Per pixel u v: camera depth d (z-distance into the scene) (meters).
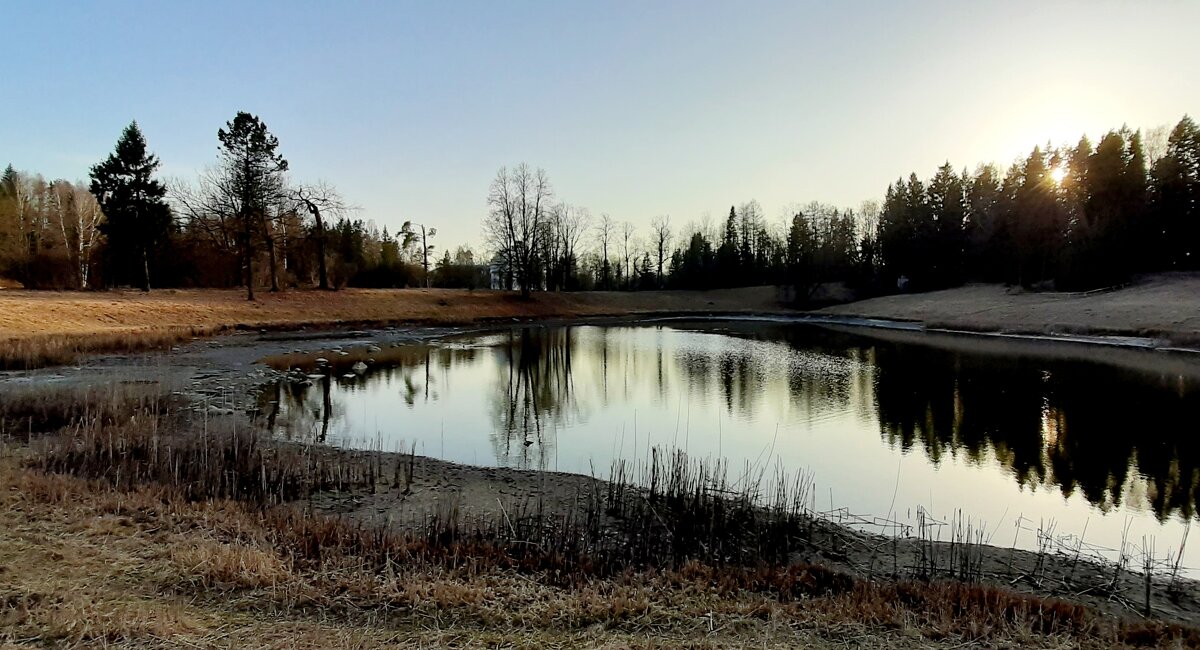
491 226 61.00
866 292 73.75
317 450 12.88
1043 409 19.73
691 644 5.27
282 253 50.50
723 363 31.33
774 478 12.77
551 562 7.21
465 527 8.45
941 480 12.83
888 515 10.80
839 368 29.19
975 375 26.55
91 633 4.92
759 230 87.75
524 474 12.04
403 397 21.55
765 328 54.53
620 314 65.00
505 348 37.25
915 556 8.57
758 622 5.77
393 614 5.66
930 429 17.27
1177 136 56.78
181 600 5.64
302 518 8.25
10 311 29.00
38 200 55.28
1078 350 34.28
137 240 43.00
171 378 21.38
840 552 8.62
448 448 14.86
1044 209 56.69
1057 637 5.68
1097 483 12.61
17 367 22.09
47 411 13.98
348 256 64.31
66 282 47.50
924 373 27.38
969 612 6.11
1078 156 62.44
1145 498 11.77
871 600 6.39
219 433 13.55
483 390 23.47
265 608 5.60
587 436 16.45
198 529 7.46
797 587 6.89
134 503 8.14
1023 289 56.22
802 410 19.97
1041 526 10.32
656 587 6.63
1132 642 5.75
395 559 6.95
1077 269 52.34
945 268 69.94
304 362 28.23
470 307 55.12
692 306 72.81
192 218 42.53
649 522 9.17
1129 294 46.00
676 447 15.09
